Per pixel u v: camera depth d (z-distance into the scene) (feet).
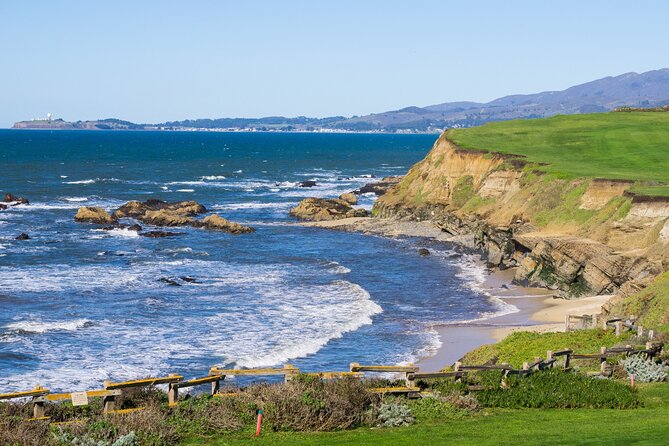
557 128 306.76
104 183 440.86
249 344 122.83
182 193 399.85
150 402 64.80
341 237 253.03
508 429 61.67
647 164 231.09
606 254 159.53
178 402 65.51
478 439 58.29
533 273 175.11
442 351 119.85
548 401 71.26
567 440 57.06
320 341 125.08
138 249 224.33
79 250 221.05
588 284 160.97
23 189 395.96
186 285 170.71
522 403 71.15
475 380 75.72
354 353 118.93
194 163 639.76
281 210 329.93
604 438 57.21
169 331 130.52
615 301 122.11
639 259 152.76
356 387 68.18
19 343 121.80
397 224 270.87
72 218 293.43
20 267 192.24
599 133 287.28
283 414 62.59
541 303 156.76
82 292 161.38
